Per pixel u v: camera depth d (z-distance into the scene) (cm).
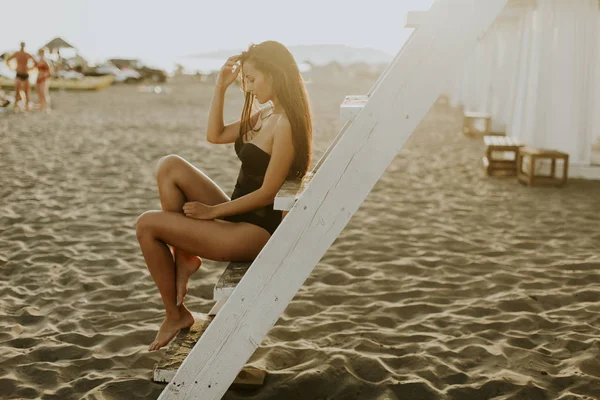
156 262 266
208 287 432
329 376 300
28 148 1047
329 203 221
